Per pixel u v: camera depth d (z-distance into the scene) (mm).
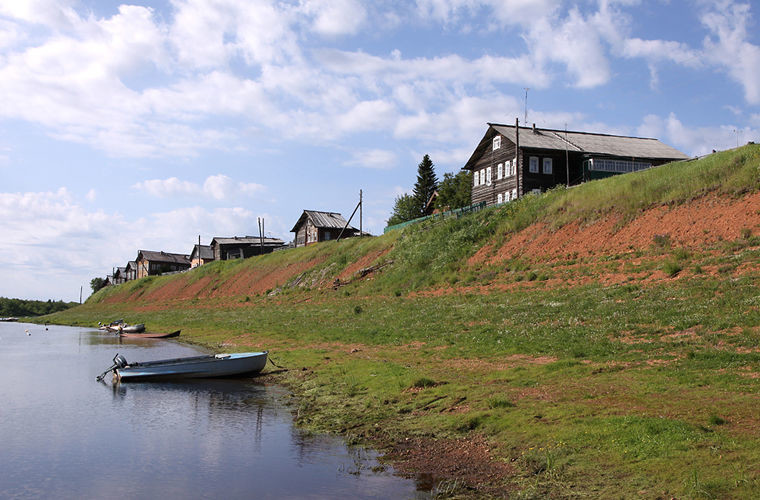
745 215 25312
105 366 27672
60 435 13898
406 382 16203
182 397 18672
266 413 15680
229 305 59875
